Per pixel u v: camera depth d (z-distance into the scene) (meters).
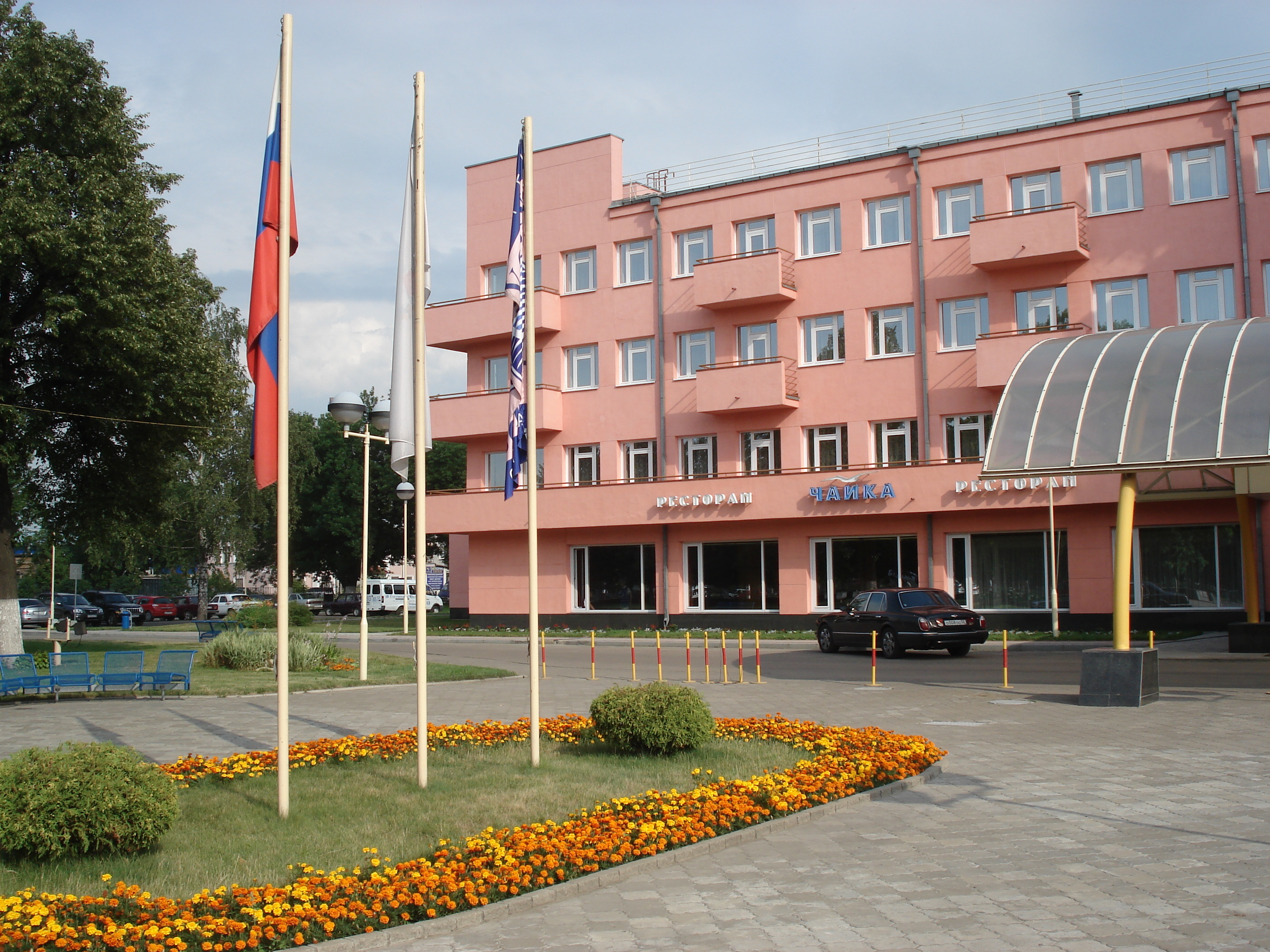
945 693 18.27
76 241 25.20
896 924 6.03
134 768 7.76
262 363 9.18
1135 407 16.91
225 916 6.14
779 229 36.69
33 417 26.33
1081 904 6.29
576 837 7.59
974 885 6.74
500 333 40.41
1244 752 11.49
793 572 35.72
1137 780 10.01
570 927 6.16
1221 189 30.45
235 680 21.45
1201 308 30.62
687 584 38.03
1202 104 30.61
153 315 26.56
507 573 41.66
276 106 9.38
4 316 26.02
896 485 33.03
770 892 6.73
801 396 36.03
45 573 80.19
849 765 10.31
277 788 9.29
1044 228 31.34
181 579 76.38
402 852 7.59
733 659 26.97
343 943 5.88
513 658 29.70
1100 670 15.89
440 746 12.30
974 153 33.66
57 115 26.31
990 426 33.16
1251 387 16.30
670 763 10.89
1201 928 5.82
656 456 38.78
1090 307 31.86
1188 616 29.95
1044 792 9.58
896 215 35.06
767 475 35.31
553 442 40.47
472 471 42.44
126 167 27.44
